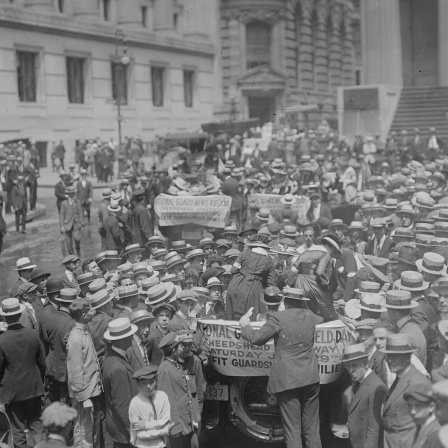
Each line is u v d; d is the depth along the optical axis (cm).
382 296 894
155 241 1434
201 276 1170
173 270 1166
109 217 1859
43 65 4881
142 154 4569
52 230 2720
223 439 921
